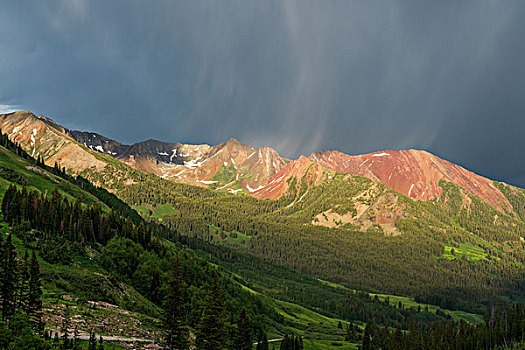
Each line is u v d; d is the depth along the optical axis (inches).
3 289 2775.6
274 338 6619.1
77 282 4298.7
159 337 3609.7
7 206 5629.9
